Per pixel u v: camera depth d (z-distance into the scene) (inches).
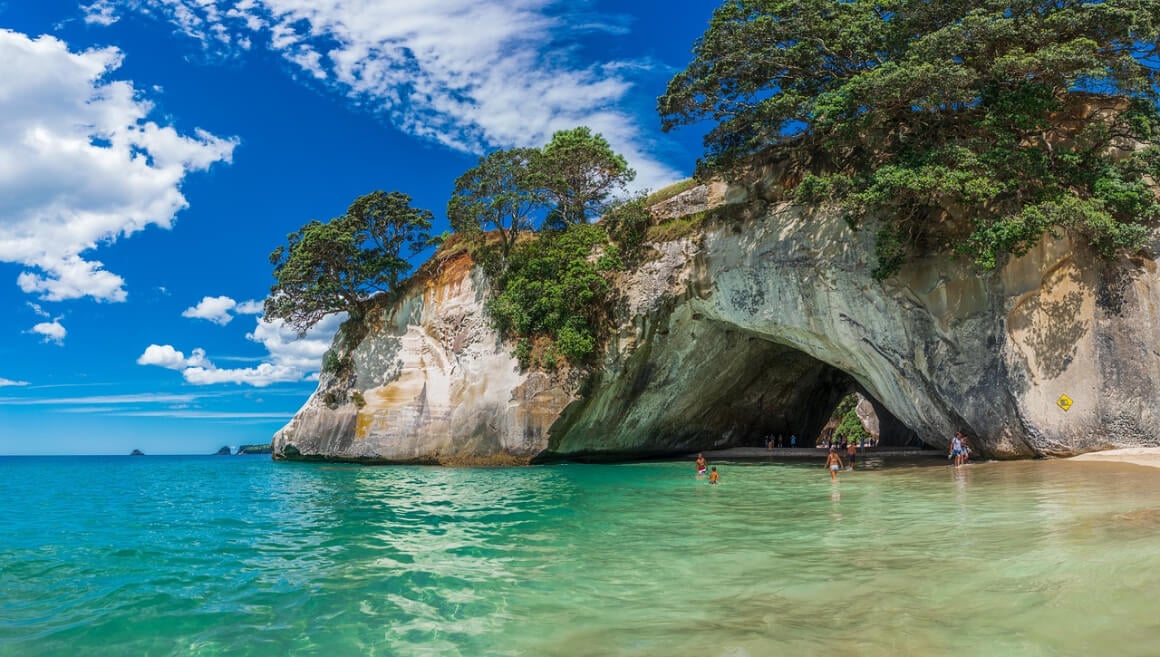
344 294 1524.4
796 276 1056.2
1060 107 797.2
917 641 233.1
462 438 1322.6
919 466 914.7
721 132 1029.2
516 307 1306.6
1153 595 259.9
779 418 1627.7
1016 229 727.1
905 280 927.7
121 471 1617.9
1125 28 746.8
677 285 1214.3
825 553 380.8
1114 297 810.2
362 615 300.0
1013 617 249.3
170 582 368.5
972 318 874.8
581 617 284.2
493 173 1375.5
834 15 940.0
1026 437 828.6
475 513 609.6
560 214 1435.8
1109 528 378.3
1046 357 825.5
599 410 1298.0
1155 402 773.9
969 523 437.7
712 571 352.5
